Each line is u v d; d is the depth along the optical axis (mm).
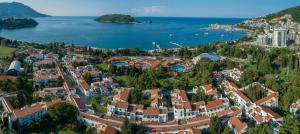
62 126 196500
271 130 191875
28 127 189000
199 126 196375
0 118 188500
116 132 190000
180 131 190875
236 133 189500
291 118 197500
